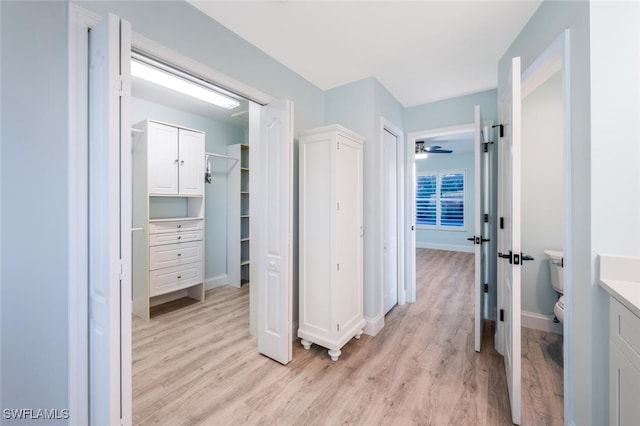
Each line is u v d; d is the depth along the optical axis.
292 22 1.81
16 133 1.10
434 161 7.38
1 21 1.07
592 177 1.21
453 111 3.06
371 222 2.59
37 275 1.16
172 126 3.15
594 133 1.20
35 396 1.17
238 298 3.54
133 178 3.06
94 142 1.20
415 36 1.96
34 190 1.15
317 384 1.79
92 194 1.23
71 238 1.23
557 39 1.43
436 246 7.37
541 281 2.54
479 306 2.21
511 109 1.52
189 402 1.63
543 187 2.53
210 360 2.09
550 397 1.65
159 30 1.51
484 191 2.61
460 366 2.00
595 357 1.20
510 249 1.49
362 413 1.54
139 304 2.94
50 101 1.18
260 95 2.12
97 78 1.17
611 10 1.19
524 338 2.39
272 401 1.64
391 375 1.89
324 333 2.16
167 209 3.44
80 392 1.25
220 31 1.83
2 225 1.08
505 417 1.50
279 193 2.04
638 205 1.16
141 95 3.02
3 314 1.09
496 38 1.97
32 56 1.13
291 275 2.05
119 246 1.09
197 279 3.37
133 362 2.06
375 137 2.61
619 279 1.16
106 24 1.09
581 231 1.28
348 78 2.61
